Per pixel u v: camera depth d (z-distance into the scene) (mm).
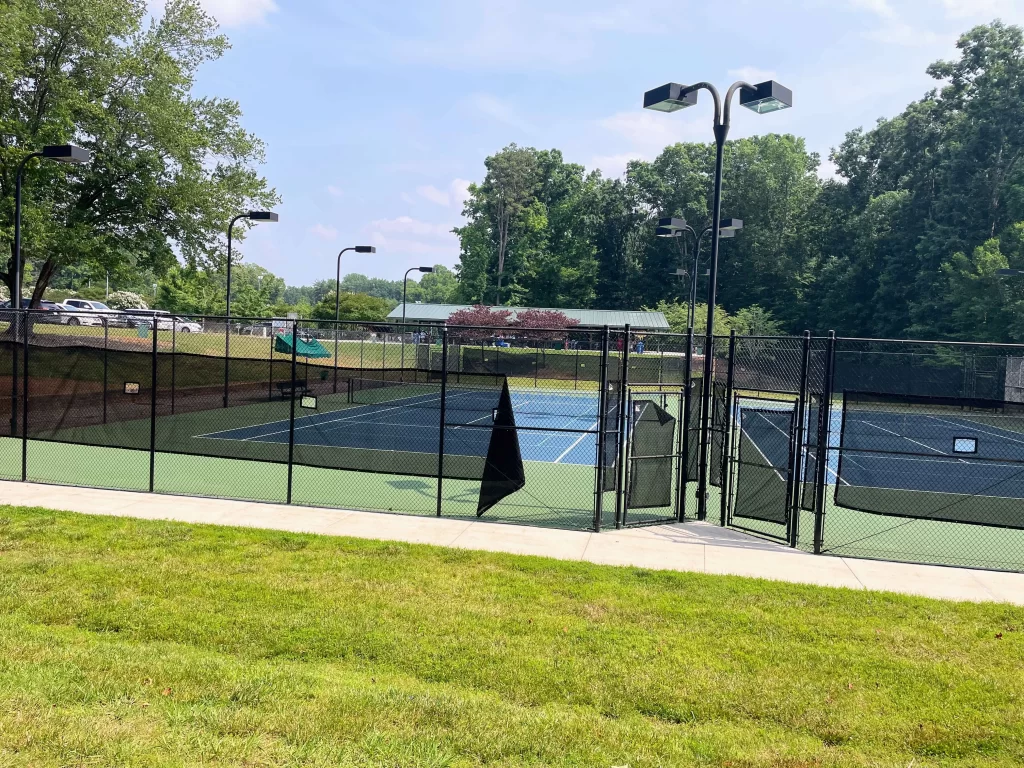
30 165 29000
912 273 66062
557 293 98875
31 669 5363
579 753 4594
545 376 39031
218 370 22375
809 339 10336
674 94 11539
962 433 23906
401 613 7023
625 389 11227
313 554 9016
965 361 39094
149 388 20375
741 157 91938
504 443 11508
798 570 9258
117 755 4238
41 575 7754
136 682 5242
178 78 32906
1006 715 5391
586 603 7547
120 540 9250
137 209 33906
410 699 5195
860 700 5566
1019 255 50031
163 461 16375
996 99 61375
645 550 9953
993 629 7195
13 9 27375
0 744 4273
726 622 7137
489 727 4852
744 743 4887
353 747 4488
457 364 38406
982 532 12227
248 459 12328
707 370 11953
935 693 5727
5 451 16906
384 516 11469
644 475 11461
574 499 13992
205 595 7316
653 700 5453
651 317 67000
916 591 8523
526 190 103688
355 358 41188
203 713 4801
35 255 31344
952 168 63156
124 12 31812
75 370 13883
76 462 15781
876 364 50406
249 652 6047
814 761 4664
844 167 80250
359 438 13781
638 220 99000
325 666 5840
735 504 11531
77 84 31500
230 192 35469
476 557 9133
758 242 87250
